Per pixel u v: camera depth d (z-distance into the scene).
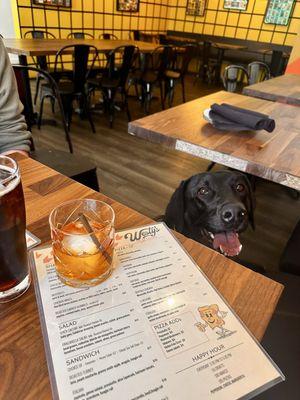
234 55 7.14
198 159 3.23
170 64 5.30
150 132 1.33
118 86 3.79
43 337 0.38
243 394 0.34
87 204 0.54
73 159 1.51
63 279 0.46
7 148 1.20
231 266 0.51
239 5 6.85
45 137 3.38
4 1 5.06
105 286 0.46
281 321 0.87
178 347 0.38
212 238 1.20
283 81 2.77
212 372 0.36
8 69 1.19
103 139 3.51
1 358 0.35
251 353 0.38
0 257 0.39
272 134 1.37
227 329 0.41
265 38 6.85
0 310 0.41
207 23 7.45
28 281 0.45
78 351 0.37
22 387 0.33
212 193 1.18
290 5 6.30
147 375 0.35
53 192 0.67
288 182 1.04
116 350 0.37
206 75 7.18
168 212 1.31
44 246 0.52
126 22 6.96
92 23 6.26
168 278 0.48
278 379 0.36
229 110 1.41
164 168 2.99
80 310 0.42
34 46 3.34
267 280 0.49
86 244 0.45
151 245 0.55
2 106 1.17
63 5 5.60
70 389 0.33
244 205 1.18
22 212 0.41
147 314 0.42
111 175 2.76
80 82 3.41
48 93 3.44
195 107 1.70
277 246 2.05
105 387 0.33
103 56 5.75
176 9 7.75
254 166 1.09
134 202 2.40
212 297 0.45
